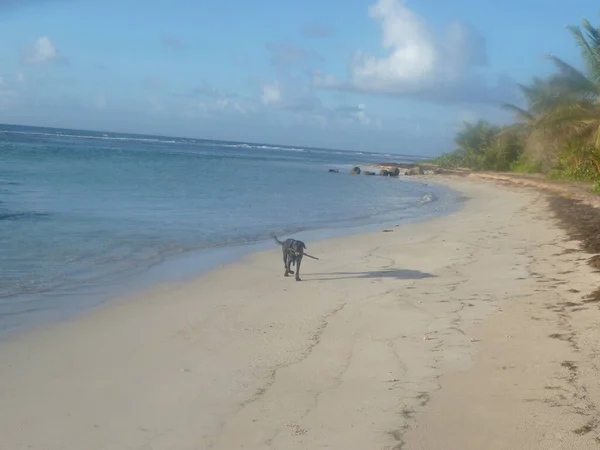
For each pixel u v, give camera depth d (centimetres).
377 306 926
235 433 518
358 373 649
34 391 594
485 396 578
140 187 2994
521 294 968
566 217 2070
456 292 1005
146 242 1475
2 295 948
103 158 5762
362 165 8775
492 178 4981
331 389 607
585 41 3145
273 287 1068
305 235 1728
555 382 598
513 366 649
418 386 609
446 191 3809
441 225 1958
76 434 511
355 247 1504
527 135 5491
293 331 801
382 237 1683
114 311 891
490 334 765
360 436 509
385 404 570
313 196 3138
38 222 1659
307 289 1051
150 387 612
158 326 822
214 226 1825
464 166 7262
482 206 2733
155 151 8775
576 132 3406
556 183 3766
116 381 626
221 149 14138
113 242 1442
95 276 1108
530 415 533
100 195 2502
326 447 493
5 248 1297
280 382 627
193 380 632
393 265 1261
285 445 497
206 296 996
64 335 771
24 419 534
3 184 2681
